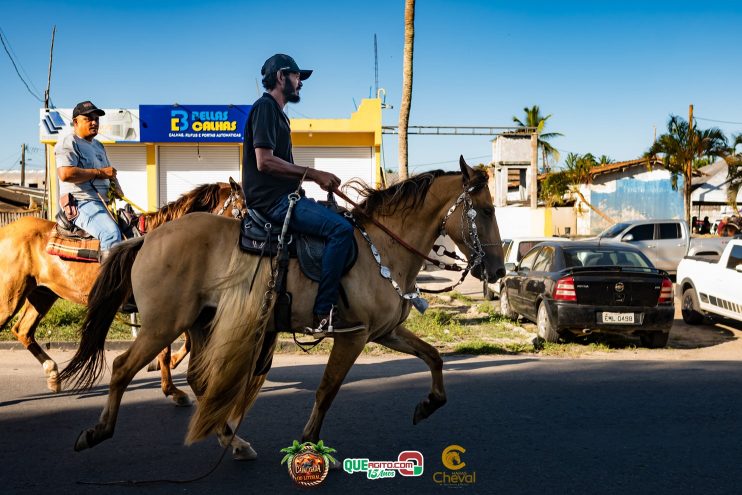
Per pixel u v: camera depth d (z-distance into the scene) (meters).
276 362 8.30
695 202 39.75
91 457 4.66
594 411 5.91
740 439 5.12
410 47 14.52
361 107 20.61
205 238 4.32
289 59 4.46
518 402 6.23
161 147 20.53
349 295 4.32
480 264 4.75
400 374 7.55
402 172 14.71
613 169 37.97
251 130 4.34
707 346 10.17
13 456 4.67
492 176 43.41
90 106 6.17
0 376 7.26
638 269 9.77
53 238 6.16
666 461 4.63
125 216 6.34
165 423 5.51
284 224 4.25
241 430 5.33
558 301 9.55
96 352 4.52
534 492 4.08
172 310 4.23
